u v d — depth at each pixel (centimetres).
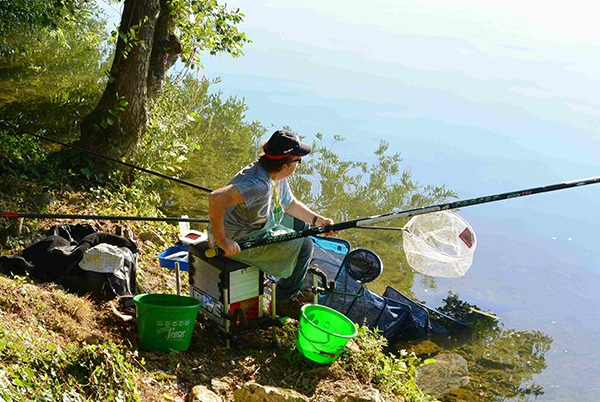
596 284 721
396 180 1005
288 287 466
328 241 543
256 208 405
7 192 599
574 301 677
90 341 366
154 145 819
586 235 864
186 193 820
